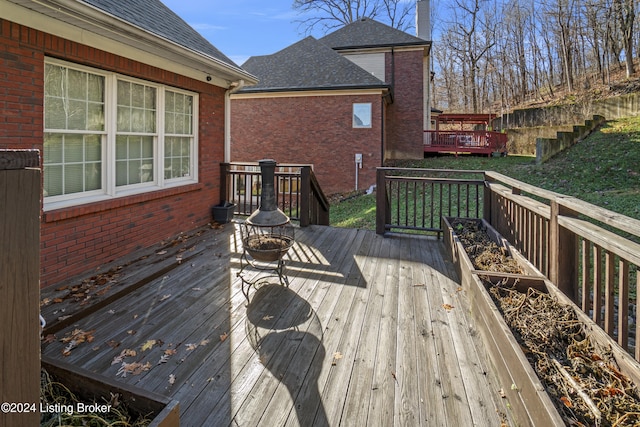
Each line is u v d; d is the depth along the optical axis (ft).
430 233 19.84
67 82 11.75
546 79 72.74
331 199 37.29
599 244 6.42
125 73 13.65
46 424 4.68
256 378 6.81
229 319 9.10
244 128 42.60
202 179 18.98
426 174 37.91
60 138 11.63
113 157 13.41
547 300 8.07
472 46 85.97
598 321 6.89
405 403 6.15
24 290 2.91
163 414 4.39
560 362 6.05
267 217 11.51
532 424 5.02
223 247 15.23
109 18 10.94
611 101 45.27
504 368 6.33
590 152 32.99
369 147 39.70
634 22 53.52
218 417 5.84
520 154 52.19
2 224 2.74
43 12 10.15
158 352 7.61
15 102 9.89
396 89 51.44
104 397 5.06
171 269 12.63
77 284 10.98
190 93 18.08
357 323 8.94
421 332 8.50
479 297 8.38
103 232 12.90
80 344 7.88
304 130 41.11
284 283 11.45
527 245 10.53
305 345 7.95
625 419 4.83
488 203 15.24
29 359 2.97
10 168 2.78
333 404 6.14
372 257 14.14
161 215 15.99
